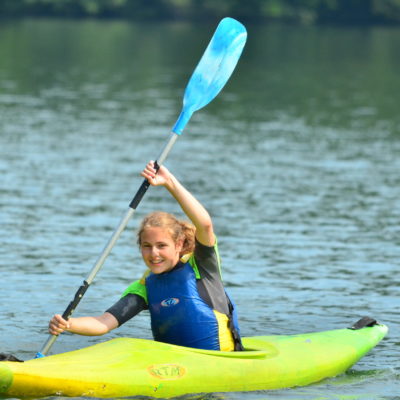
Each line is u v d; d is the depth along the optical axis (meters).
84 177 49.06
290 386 20.59
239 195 44.97
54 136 64.50
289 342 22.42
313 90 107.75
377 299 28.52
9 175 48.91
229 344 20.77
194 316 20.25
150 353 19.73
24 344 23.67
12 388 18.22
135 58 144.00
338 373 21.78
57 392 18.36
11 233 36.19
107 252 20.25
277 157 57.72
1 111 78.69
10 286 28.95
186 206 19.72
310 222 39.47
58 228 37.31
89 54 148.00
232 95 98.75
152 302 20.38
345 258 33.59
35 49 152.88
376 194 46.41
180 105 87.69
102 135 65.81
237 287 29.39
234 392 19.80
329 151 61.22
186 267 20.34
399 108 92.50
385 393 20.38
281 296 28.53
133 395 18.77
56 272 30.80
